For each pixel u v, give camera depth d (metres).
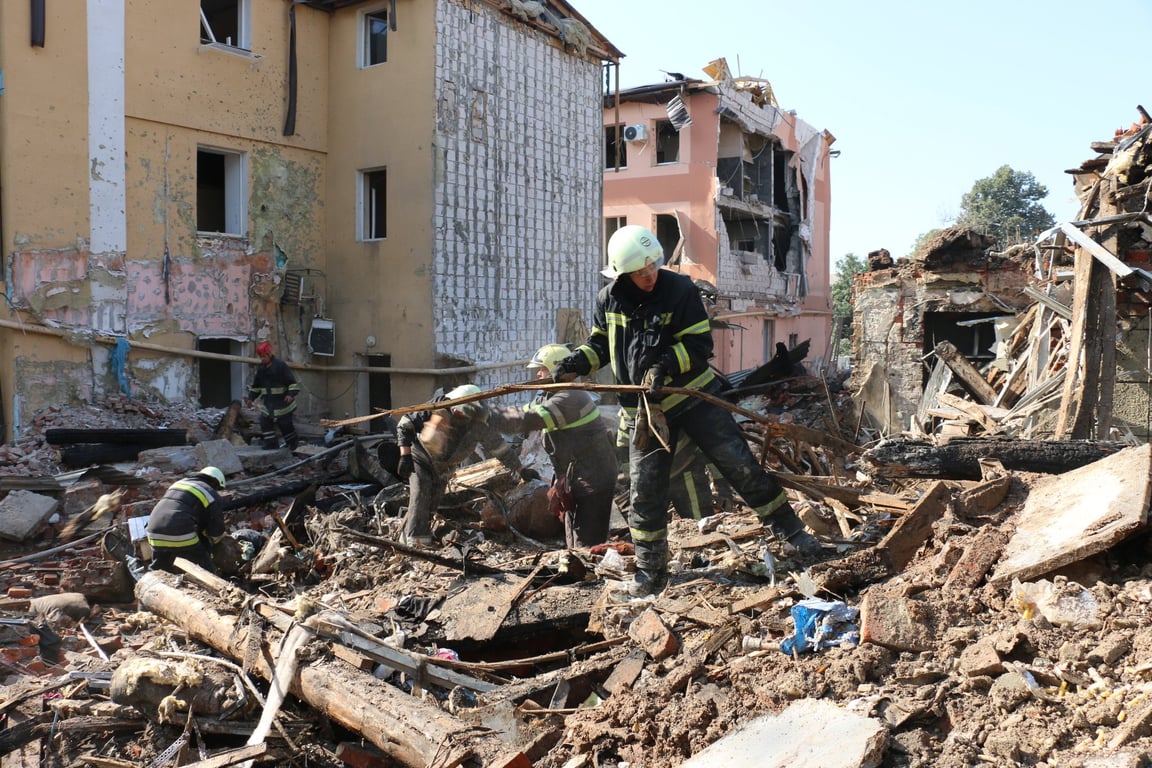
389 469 9.24
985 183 38.44
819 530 5.20
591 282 17.94
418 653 4.42
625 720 3.39
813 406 12.48
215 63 13.70
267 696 4.22
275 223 14.70
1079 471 4.61
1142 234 8.52
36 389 11.78
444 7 14.16
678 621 4.23
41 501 8.38
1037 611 3.48
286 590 6.06
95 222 12.27
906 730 2.98
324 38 15.30
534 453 9.52
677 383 4.80
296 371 15.10
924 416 10.77
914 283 11.72
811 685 3.33
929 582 3.98
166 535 6.12
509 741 3.46
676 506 6.45
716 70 25.58
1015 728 2.83
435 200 14.21
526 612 4.89
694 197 25.45
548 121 16.64
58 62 11.79
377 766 3.82
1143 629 3.22
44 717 4.43
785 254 31.31
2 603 6.45
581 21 17.48
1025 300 11.19
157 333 13.09
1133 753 2.48
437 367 14.32
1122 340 8.80
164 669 4.25
